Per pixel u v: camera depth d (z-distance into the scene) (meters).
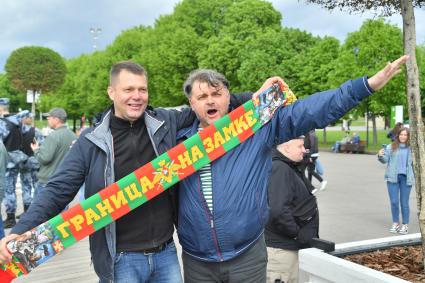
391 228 8.16
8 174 8.49
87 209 2.76
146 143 2.89
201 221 2.81
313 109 2.78
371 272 3.54
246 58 34.97
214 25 41.78
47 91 41.28
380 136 43.00
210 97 2.91
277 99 2.92
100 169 2.79
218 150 2.84
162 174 2.82
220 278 2.88
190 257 2.96
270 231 3.89
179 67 40.41
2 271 2.71
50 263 6.37
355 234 7.91
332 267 3.80
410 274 3.88
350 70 28.09
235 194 2.79
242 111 2.89
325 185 13.45
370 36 27.27
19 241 2.68
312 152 11.42
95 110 53.94
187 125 3.10
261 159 2.92
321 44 32.88
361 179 15.25
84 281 5.60
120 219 2.83
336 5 4.33
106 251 2.81
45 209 2.72
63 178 2.77
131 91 2.77
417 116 3.81
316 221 3.96
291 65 33.66
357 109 28.83
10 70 40.50
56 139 7.41
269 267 3.91
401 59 2.67
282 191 3.73
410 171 7.89
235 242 2.80
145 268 2.83
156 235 2.86
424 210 3.80
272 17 38.66
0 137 7.78
